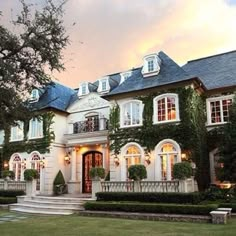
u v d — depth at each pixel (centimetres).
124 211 1453
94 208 1546
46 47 824
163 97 1938
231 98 1952
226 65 2188
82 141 2383
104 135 2269
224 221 1156
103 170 1809
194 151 1747
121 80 2581
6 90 779
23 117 840
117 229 1052
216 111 2006
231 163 1623
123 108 2102
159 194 1529
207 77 2156
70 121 2619
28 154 2539
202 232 967
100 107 2483
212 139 1950
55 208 1656
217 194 1590
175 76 1934
